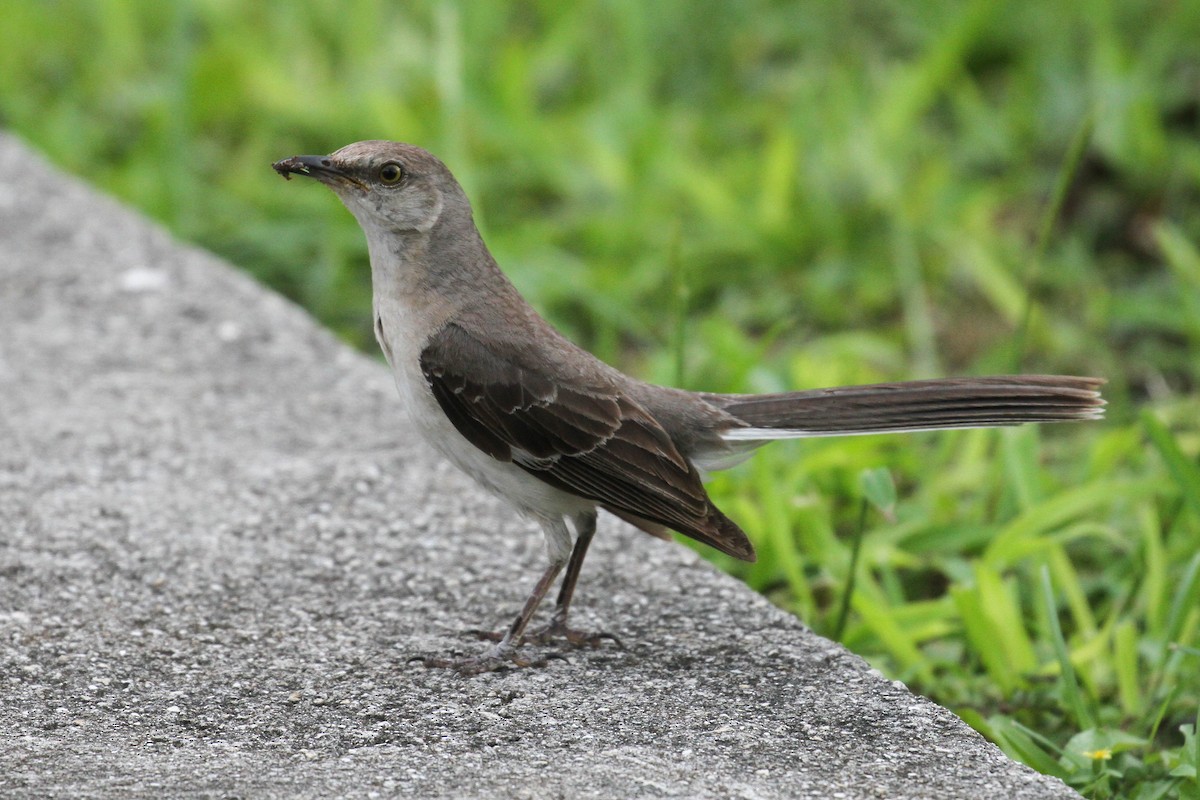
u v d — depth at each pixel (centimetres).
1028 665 916
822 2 1850
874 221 1524
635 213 1509
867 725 754
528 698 779
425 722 751
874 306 1455
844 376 1250
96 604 852
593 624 862
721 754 722
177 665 798
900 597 1013
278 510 966
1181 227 1512
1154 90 1616
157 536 926
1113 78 1572
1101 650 935
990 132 1612
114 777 674
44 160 1528
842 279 1458
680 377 1113
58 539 916
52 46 1847
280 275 1505
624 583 909
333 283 1459
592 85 1742
